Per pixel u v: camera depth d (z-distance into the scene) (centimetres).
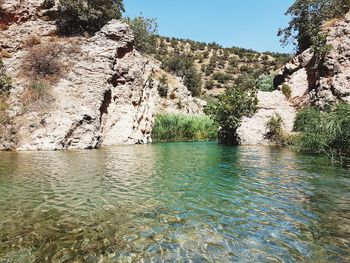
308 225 641
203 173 1198
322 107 2238
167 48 11706
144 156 1750
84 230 616
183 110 4716
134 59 3216
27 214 710
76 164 1423
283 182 1030
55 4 3494
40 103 2319
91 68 2741
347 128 1396
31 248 538
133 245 549
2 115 2167
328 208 749
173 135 3506
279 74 3061
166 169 1294
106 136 2686
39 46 2919
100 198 840
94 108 2486
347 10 2767
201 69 10412
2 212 723
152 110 3484
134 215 705
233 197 853
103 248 538
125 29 3133
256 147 2273
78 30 3416
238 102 2570
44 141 2108
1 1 3272
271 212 724
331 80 2312
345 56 2342
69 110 2334
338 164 1370
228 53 11788
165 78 5022
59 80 2588
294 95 2633
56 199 828
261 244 554
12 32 3141
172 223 655
